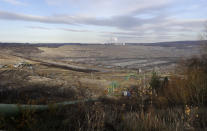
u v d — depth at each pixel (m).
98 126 3.41
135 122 3.57
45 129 3.25
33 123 3.26
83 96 9.36
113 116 4.18
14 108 3.54
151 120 3.64
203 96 5.82
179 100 6.31
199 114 4.18
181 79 7.32
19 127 3.10
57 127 3.48
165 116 4.30
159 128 3.36
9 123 3.25
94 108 4.71
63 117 3.95
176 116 4.15
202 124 3.69
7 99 6.24
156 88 9.99
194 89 6.22
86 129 3.34
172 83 7.66
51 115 3.94
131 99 8.39
